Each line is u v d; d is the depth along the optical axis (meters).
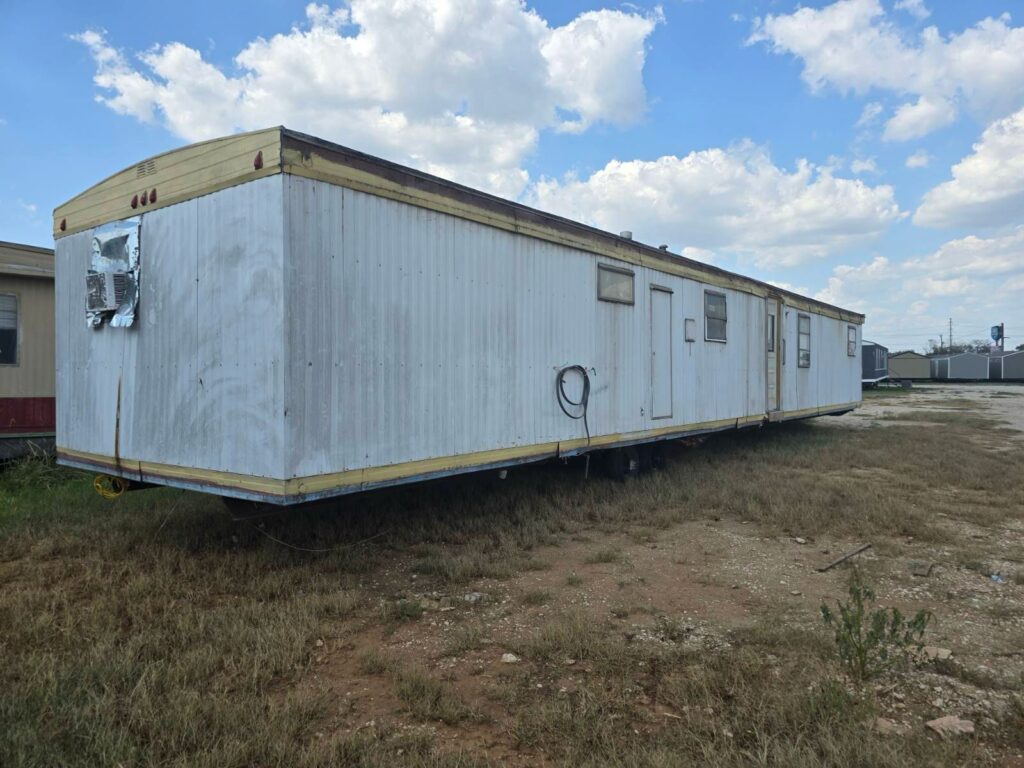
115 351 5.54
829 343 15.13
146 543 5.41
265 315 4.33
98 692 3.12
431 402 5.38
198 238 4.79
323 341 4.49
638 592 4.72
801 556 5.59
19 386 8.30
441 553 5.51
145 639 3.66
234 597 4.47
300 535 5.79
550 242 6.80
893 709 3.12
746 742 2.82
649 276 8.52
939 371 52.81
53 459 8.30
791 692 3.21
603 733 2.87
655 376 8.66
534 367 6.57
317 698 3.14
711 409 10.10
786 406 12.84
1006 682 3.38
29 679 3.19
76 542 5.41
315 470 4.43
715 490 7.90
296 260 4.32
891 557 5.55
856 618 3.50
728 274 10.59
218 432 4.66
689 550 5.77
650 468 9.03
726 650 3.72
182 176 4.93
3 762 2.53
